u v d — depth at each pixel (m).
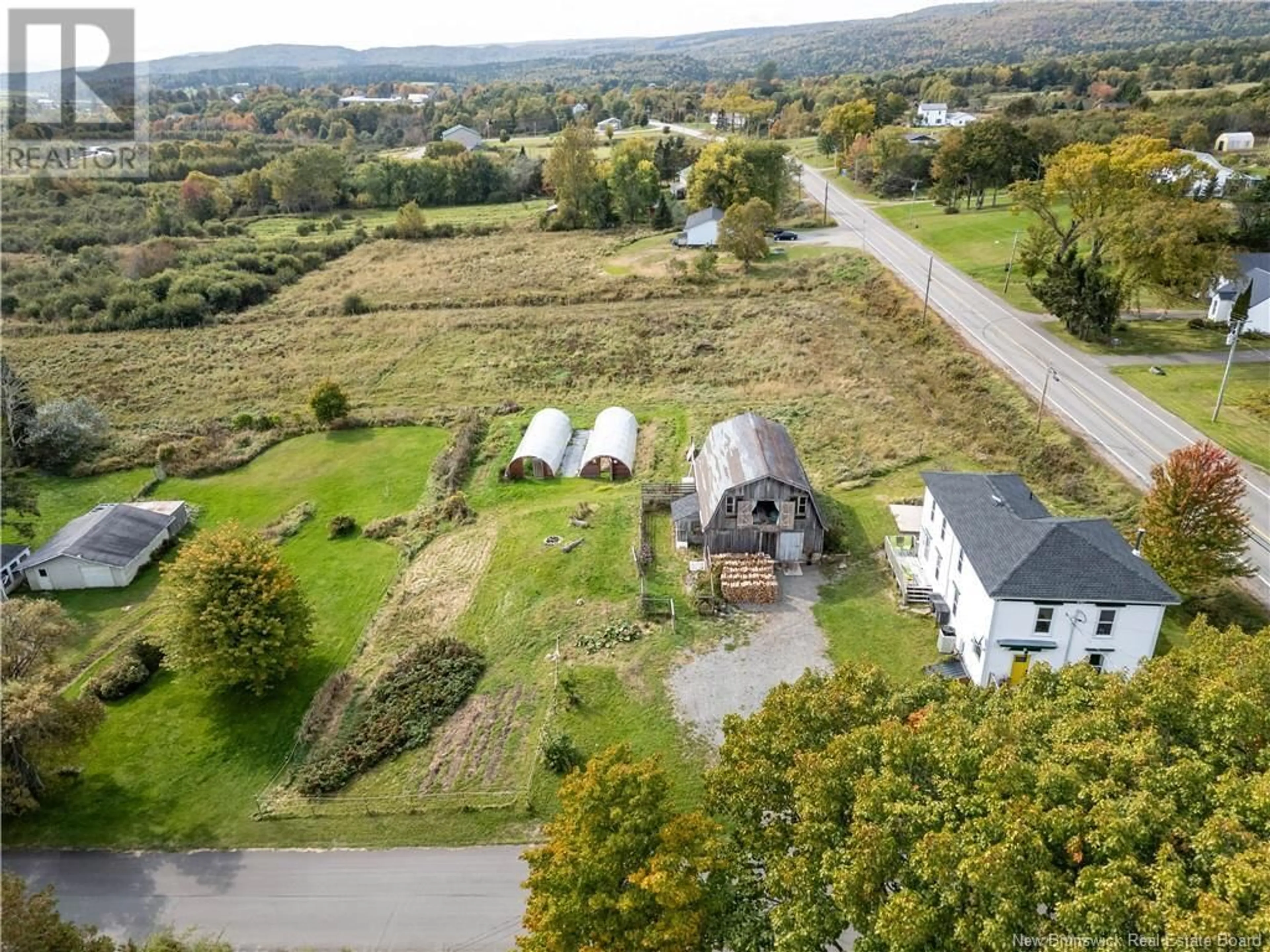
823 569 46.91
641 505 53.22
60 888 30.52
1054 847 18.47
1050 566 34.41
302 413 70.75
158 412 72.25
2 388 62.88
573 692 38.12
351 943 28.19
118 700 39.91
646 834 22.20
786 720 24.64
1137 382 62.88
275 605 38.97
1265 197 89.75
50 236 115.56
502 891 29.67
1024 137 118.12
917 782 20.95
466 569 48.75
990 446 57.50
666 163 163.62
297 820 33.00
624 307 91.56
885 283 89.81
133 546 50.72
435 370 78.62
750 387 71.38
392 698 38.84
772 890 20.89
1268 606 40.09
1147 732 20.44
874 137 146.62
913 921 17.50
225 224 135.25
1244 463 51.09
